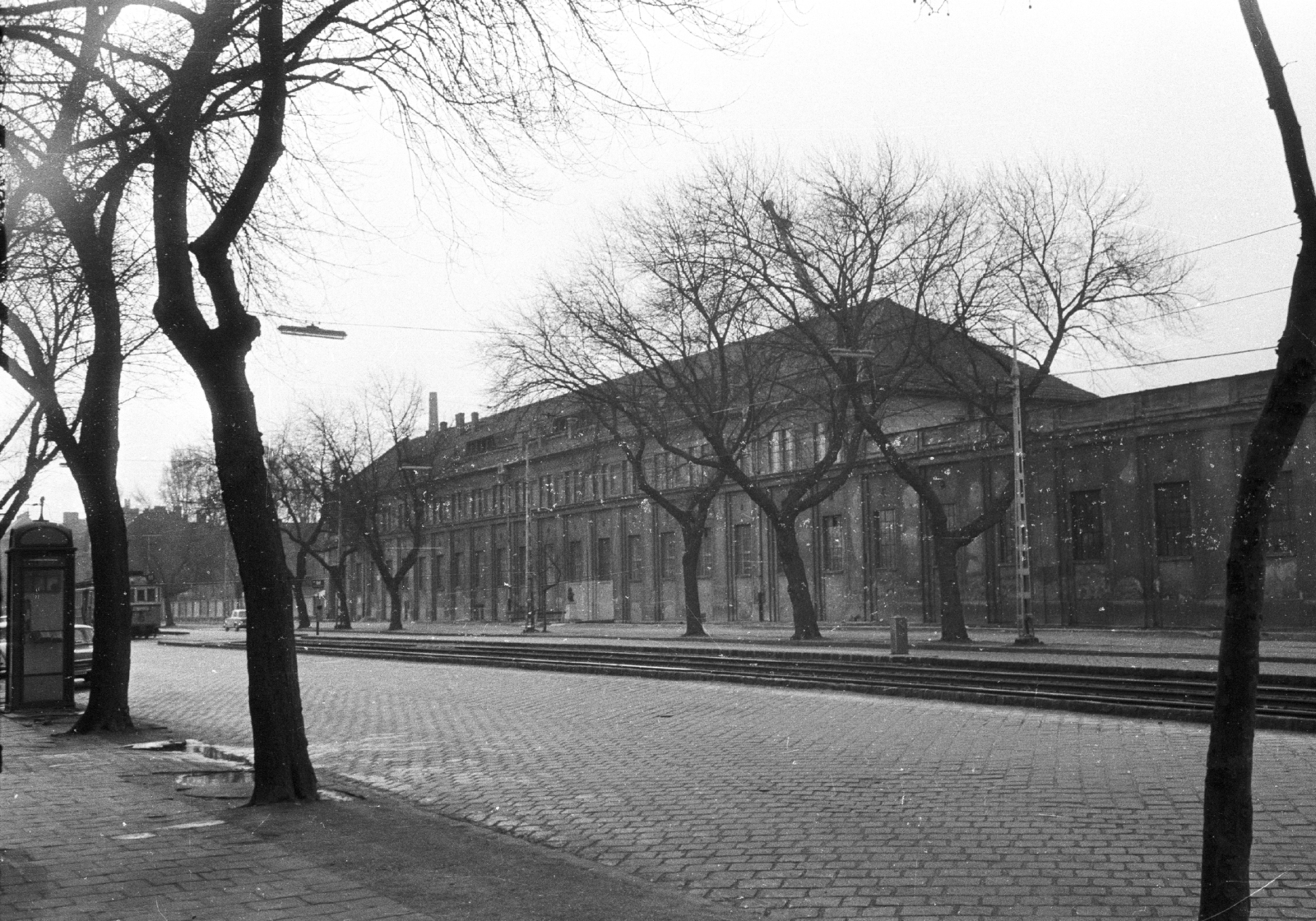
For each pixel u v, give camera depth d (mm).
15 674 20016
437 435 77250
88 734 16672
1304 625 36469
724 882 7801
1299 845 8156
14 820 9453
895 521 52531
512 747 14875
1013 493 36844
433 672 30156
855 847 8586
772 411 42656
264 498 10555
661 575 68688
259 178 10633
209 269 10508
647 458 69812
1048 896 7129
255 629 10484
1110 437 42594
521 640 45000
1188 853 8031
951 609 36156
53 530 20281
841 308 36781
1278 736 13703
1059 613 44344
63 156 9867
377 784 12273
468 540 90438
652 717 17891
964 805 9945
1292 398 4586
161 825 9242
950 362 40688
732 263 37344
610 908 6633
